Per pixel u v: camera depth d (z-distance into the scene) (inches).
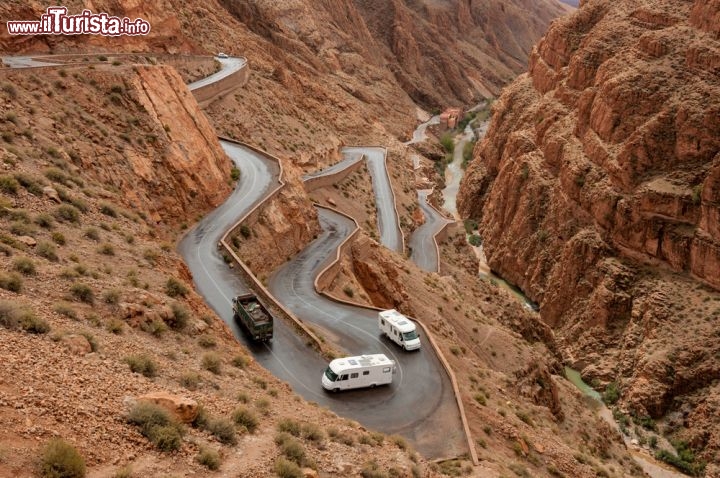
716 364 2230.6
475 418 1137.4
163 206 1513.3
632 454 2053.4
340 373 1095.0
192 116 1851.6
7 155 1066.7
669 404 2256.4
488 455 1024.9
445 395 1165.7
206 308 1018.1
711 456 2018.9
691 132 2669.8
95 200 1152.2
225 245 1469.0
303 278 1660.9
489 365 1752.0
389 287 1838.1
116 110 1572.3
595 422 1870.1
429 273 2320.4
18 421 473.7
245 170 2070.6
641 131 2815.0
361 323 1451.8
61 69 1539.1
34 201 981.8
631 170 2807.6
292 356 1177.4
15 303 660.7
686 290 2524.6
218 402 695.7
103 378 605.6
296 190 2041.1
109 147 1440.7
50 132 1295.5
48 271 791.7
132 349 720.3
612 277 2733.8
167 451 537.0
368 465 700.0
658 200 2640.3
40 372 558.9
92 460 478.9
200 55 2994.6
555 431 1413.6
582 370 2625.5
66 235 941.2
